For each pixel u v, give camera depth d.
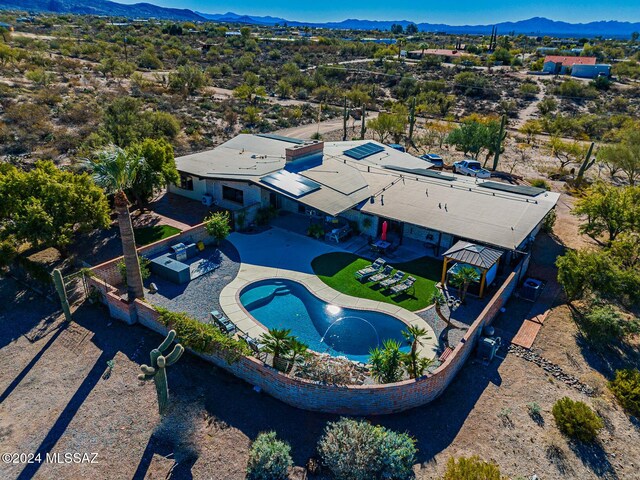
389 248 30.89
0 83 66.12
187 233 29.67
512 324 24.33
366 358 21.34
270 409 18.31
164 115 57.38
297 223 34.81
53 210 26.78
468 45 168.38
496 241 27.16
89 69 92.94
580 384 20.28
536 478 15.75
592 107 86.25
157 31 166.38
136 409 18.12
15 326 23.06
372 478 15.17
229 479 15.39
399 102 88.25
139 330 22.91
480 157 57.69
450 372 19.64
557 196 34.09
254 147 42.31
